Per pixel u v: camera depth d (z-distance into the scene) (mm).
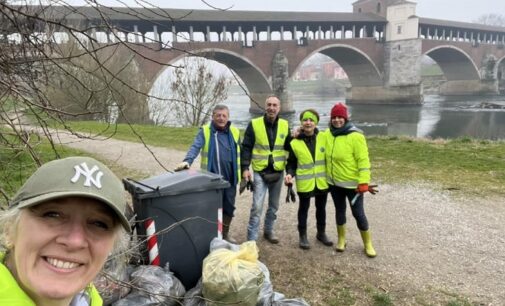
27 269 1091
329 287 4020
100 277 2654
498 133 32906
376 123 42781
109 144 13570
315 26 58625
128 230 1189
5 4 2148
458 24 76625
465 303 3713
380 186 8008
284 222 6020
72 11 2408
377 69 66750
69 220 1117
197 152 4516
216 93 20609
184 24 43688
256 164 4816
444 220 5992
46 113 2574
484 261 4602
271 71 53031
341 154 4562
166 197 3377
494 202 6824
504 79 86562
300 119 4762
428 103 64938
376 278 4215
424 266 4496
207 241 3598
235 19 47812
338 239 4910
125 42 2283
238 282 2732
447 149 11367
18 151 3174
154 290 2816
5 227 1111
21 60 2348
